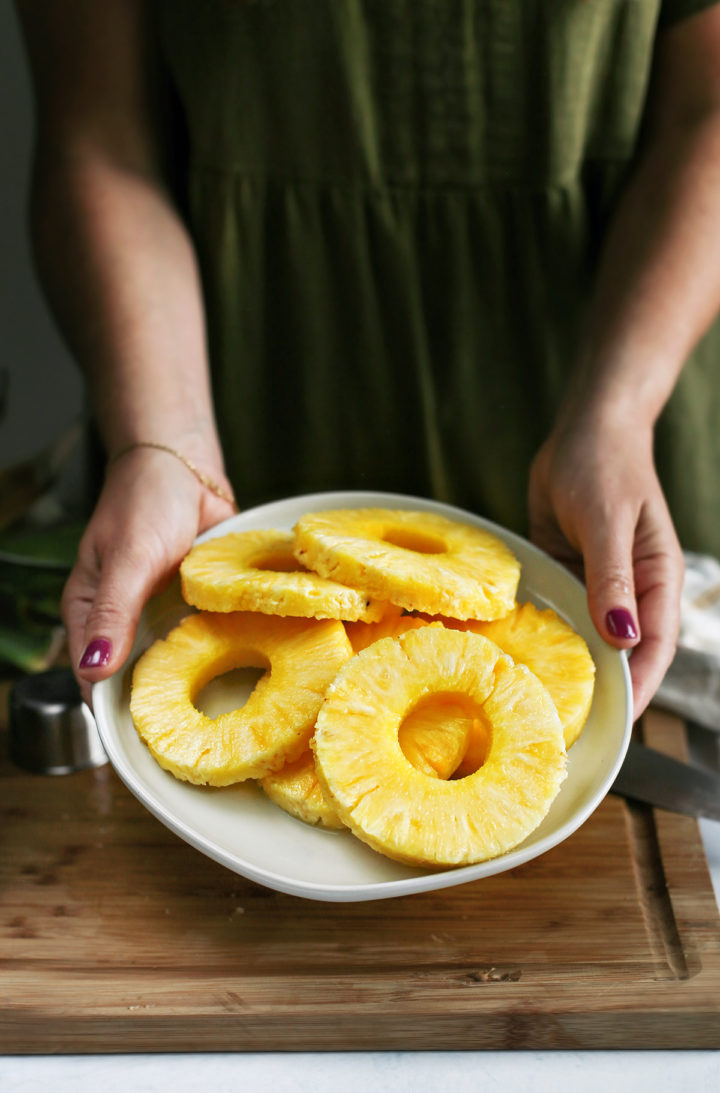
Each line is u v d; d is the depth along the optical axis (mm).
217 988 442
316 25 590
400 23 592
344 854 444
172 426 577
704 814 517
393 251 645
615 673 490
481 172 631
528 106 614
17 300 1009
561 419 589
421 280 658
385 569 482
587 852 498
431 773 455
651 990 442
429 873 430
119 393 588
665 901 481
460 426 685
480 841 417
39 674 574
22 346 1023
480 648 456
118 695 491
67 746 548
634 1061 441
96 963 452
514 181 635
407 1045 442
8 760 560
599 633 496
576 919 469
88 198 634
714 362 692
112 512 536
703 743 591
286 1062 440
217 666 509
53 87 650
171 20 607
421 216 642
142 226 633
